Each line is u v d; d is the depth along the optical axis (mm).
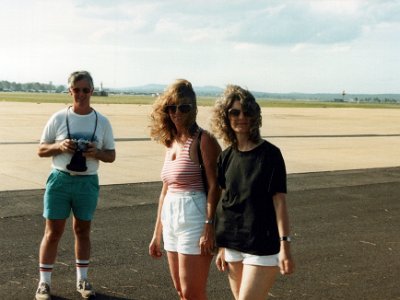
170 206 3920
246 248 3510
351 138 24688
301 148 19547
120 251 6551
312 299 5211
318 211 9258
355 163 15883
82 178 5047
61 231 5078
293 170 14039
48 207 5023
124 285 5434
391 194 11156
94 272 5789
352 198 10570
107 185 10945
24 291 5168
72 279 5543
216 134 3646
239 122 3506
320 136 25094
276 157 3475
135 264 6086
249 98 3504
